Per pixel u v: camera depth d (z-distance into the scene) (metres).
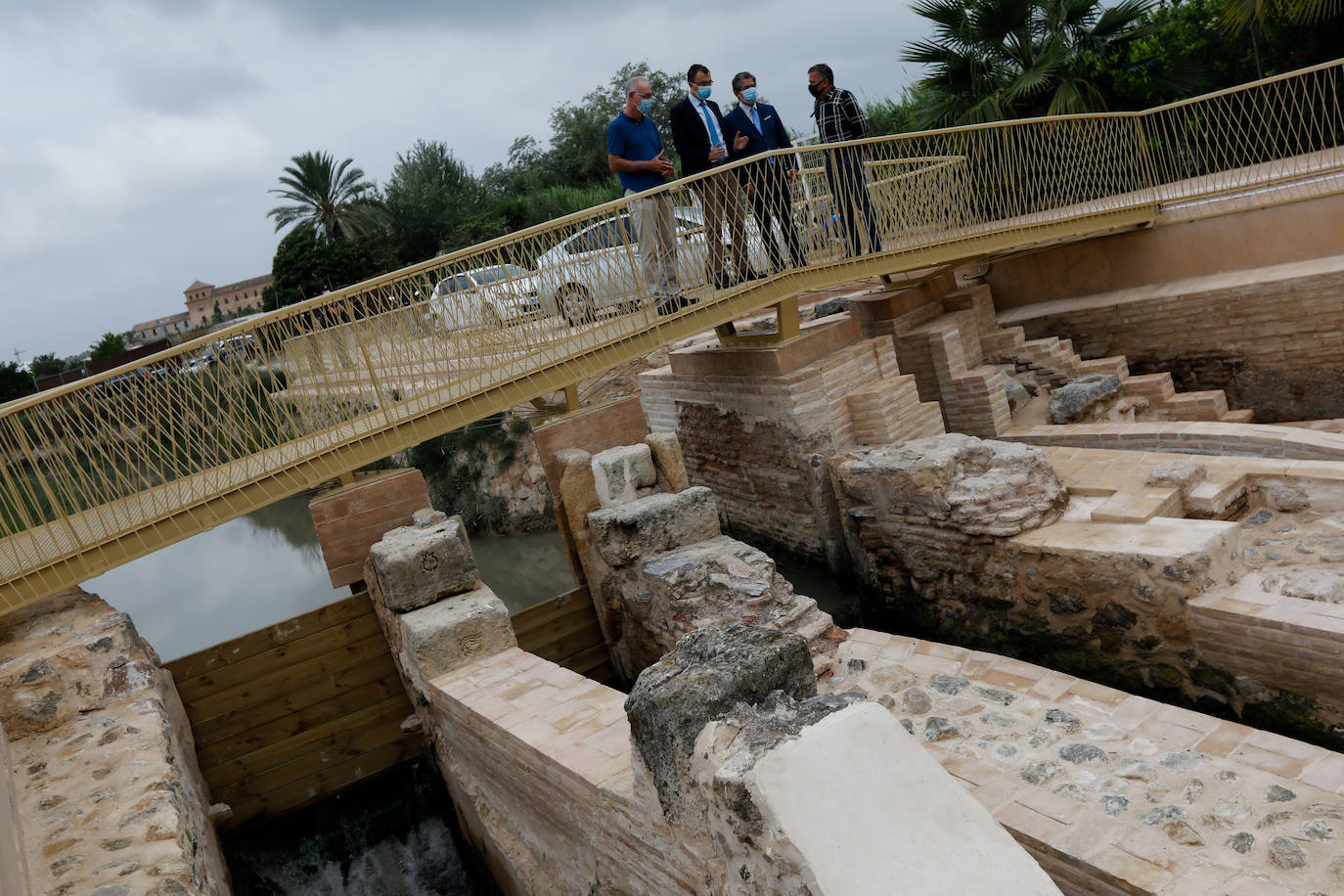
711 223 7.81
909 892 2.57
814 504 8.47
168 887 3.64
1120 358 10.19
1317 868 3.38
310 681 7.18
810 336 8.62
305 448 6.47
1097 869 3.61
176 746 5.42
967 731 4.77
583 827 4.55
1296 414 9.52
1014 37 14.73
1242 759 4.14
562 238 7.32
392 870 7.31
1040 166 10.17
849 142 8.20
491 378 7.01
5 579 5.72
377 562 6.56
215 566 17.42
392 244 39.19
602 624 7.70
